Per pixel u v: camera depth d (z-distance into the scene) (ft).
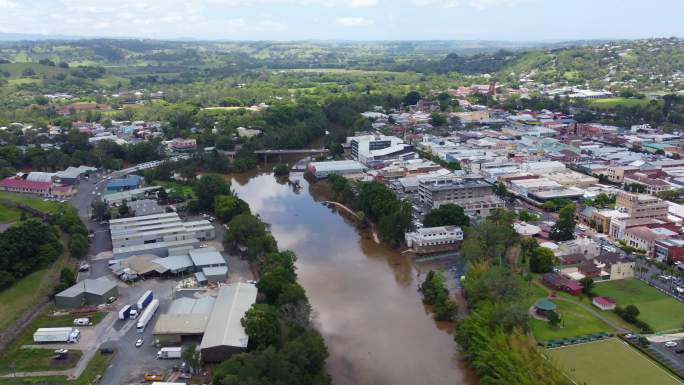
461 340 654.12
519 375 540.11
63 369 618.85
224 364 571.28
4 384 587.68
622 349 638.12
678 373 582.76
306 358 580.71
